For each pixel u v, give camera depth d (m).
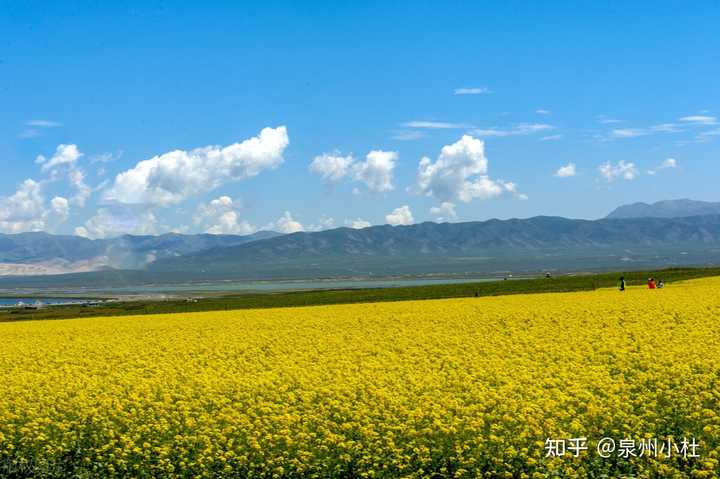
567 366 23.77
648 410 18.05
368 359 27.31
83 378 25.11
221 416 18.97
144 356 30.36
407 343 31.19
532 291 77.50
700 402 18.52
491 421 17.83
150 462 16.92
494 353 27.34
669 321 35.06
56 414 20.12
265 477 16.08
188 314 57.84
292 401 20.61
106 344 34.78
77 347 33.91
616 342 28.56
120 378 24.66
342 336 34.75
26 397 22.20
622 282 66.81
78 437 18.31
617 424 17.16
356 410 19.08
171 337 37.09
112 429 18.53
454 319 40.50
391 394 20.34
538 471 15.07
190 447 17.17
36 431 18.41
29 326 50.41
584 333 31.67
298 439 17.33
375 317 44.06
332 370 24.78
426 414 18.28
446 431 16.78
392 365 25.38
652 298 47.19
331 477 15.77
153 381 23.61
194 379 23.75
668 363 23.59
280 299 86.12
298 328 39.78
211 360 28.56
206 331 39.91
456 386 21.52
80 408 20.56
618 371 23.30
